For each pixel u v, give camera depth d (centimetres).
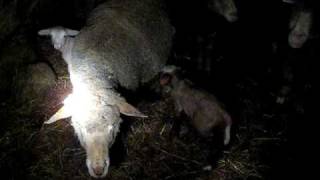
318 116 114
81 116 89
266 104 118
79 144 108
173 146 108
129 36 109
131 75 108
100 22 109
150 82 119
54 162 105
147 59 113
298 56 118
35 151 107
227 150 107
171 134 110
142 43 111
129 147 108
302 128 112
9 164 104
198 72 124
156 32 117
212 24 137
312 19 110
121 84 106
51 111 115
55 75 122
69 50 114
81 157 106
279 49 124
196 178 102
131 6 116
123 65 105
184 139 109
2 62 121
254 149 107
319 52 121
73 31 118
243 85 123
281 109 117
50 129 111
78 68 101
